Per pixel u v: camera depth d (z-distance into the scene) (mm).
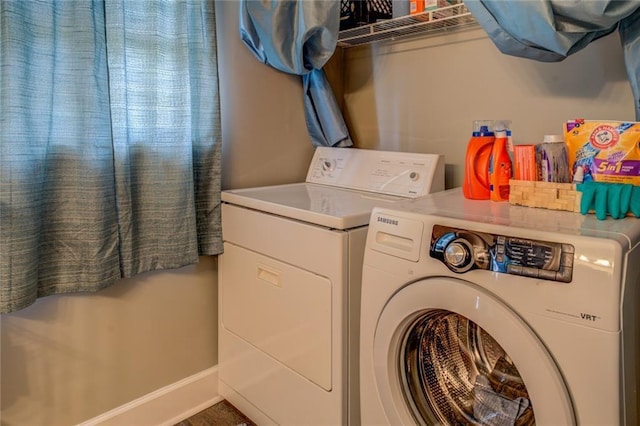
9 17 1141
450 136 1761
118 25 1348
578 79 1424
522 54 1251
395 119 1948
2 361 1320
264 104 1870
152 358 1650
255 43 1753
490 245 909
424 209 1126
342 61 2129
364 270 1158
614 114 1359
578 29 1094
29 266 1223
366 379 1176
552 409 824
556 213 1058
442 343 1150
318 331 1307
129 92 1418
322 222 1268
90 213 1333
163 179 1498
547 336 831
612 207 979
